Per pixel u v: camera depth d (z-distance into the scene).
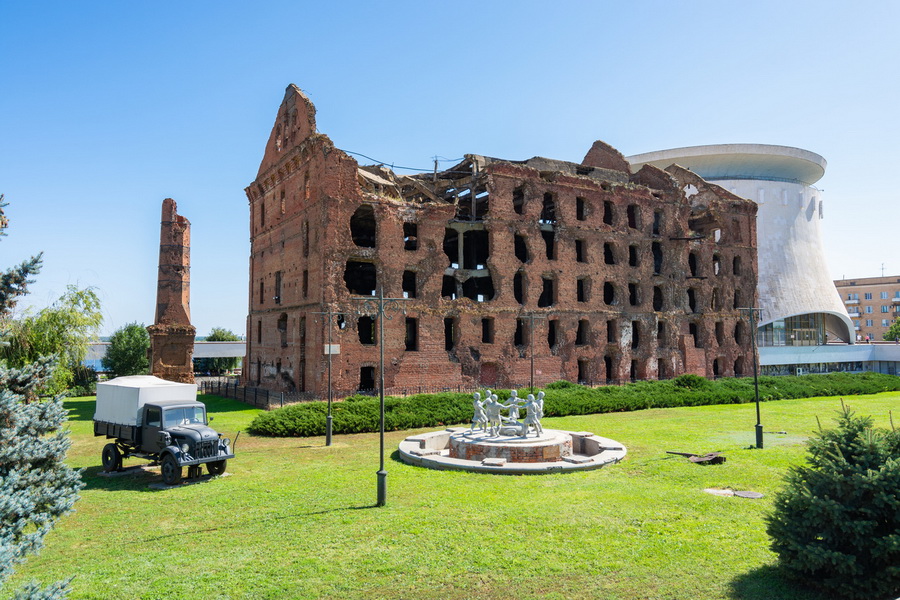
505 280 47.94
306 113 45.12
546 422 34.03
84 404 43.78
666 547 13.20
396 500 16.89
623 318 53.81
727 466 21.12
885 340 118.94
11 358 33.78
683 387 46.75
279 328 49.03
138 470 21.22
